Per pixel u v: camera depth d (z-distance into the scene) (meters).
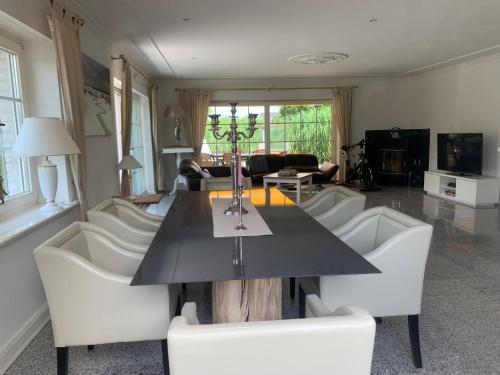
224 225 2.29
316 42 5.41
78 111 3.37
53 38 3.03
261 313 1.89
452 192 6.88
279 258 1.69
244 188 3.99
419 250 1.98
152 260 1.68
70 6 3.58
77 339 1.79
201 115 8.80
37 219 2.66
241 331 0.97
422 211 6.02
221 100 8.97
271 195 3.39
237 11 3.99
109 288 1.76
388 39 5.31
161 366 2.12
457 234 4.66
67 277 1.73
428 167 8.58
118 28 4.52
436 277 3.32
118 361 2.17
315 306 1.58
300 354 1.00
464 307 2.76
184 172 6.25
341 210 2.92
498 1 3.84
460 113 7.43
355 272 1.53
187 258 1.71
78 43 3.46
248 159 8.62
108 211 2.85
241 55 6.20
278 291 1.89
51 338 2.42
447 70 7.77
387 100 9.18
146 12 3.97
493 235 4.60
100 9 3.85
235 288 1.86
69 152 2.72
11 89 2.98
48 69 3.16
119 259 2.18
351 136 9.27
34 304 2.52
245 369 1.00
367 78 9.09
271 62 6.84
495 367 2.07
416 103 8.95
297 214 2.57
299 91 9.05
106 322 1.78
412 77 9.04
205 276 1.50
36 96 3.17
